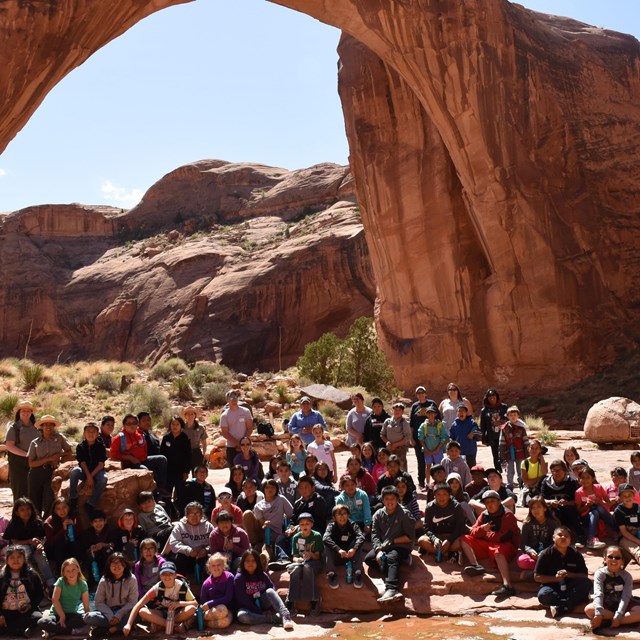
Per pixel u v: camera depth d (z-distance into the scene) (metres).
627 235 22.05
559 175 21.80
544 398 20.55
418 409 10.30
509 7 22.12
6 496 10.19
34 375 22.17
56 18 14.96
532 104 21.66
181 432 8.80
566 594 6.45
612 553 6.18
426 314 24.25
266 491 7.68
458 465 8.69
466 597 6.85
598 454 12.55
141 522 7.47
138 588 6.66
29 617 6.49
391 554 7.00
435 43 20.42
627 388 19.23
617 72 24.02
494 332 22.06
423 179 24.31
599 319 21.14
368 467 9.32
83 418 18.38
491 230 21.47
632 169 22.80
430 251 24.05
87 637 6.34
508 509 7.38
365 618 6.69
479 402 22.00
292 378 25.00
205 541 7.24
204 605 6.59
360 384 23.53
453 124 21.23
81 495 7.65
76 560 6.68
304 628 6.44
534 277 21.23
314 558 7.03
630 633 5.94
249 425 9.70
